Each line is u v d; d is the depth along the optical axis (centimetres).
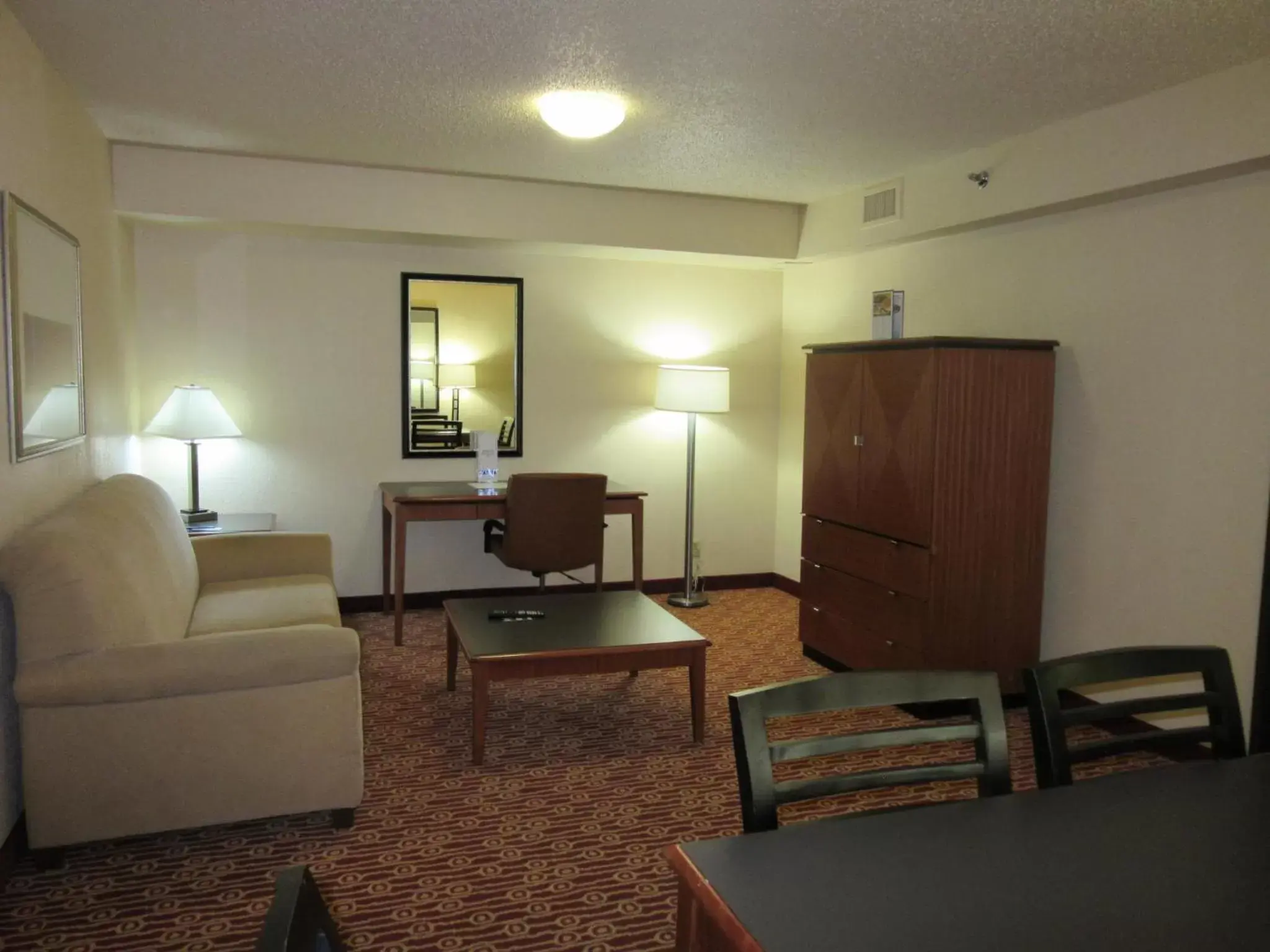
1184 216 324
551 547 459
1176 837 124
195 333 473
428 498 451
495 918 224
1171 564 331
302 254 487
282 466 494
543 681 403
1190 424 323
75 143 327
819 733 349
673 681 407
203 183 420
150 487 346
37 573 230
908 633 369
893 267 480
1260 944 99
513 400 532
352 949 211
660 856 255
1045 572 382
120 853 252
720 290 571
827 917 103
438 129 372
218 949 210
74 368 312
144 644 243
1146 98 317
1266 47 272
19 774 249
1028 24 255
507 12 252
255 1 247
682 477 575
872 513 390
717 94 321
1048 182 357
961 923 102
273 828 269
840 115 344
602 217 488
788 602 561
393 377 509
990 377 359
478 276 519
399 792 292
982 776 148
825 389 423
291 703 254
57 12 253
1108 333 353
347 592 512
